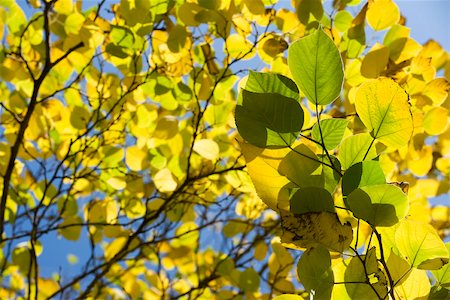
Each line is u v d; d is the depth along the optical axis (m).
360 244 1.05
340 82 0.96
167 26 1.84
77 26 2.01
